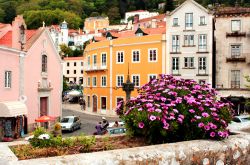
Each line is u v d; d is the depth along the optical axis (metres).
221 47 45.47
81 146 5.85
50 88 32.78
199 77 45.44
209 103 6.50
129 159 5.04
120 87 50.50
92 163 4.72
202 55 45.38
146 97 6.62
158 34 47.50
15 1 152.88
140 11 152.88
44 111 32.44
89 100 57.78
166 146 5.61
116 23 161.75
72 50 136.12
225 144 6.12
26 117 27.70
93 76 56.00
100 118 45.59
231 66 45.00
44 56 32.22
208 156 5.85
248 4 99.62
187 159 5.60
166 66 46.88
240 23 44.94
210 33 45.06
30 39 30.33
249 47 44.50
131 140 6.59
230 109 6.84
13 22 28.17
